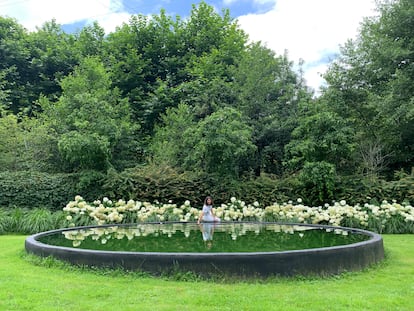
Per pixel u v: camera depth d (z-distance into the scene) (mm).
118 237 7113
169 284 4266
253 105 16891
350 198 12398
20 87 21703
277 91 17406
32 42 23047
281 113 16922
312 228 8445
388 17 14453
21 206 12484
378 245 5617
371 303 3664
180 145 15180
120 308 3490
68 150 12648
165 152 15039
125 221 10664
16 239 8562
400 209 10445
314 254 4613
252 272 4398
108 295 3887
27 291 4023
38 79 22922
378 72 14742
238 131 13156
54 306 3557
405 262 5758
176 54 23078
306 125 12992
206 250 5523
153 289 4062
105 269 4730
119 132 14734
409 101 13016
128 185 12828
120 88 21578
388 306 3596
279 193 12992
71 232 7734
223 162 13281
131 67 21484
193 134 13500
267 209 11133
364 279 4633
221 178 13297
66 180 13094
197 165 13945
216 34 23047
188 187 13039
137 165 15406
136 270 4602
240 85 17703
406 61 14031
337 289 4160
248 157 16203
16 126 14938
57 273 4785
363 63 15062
